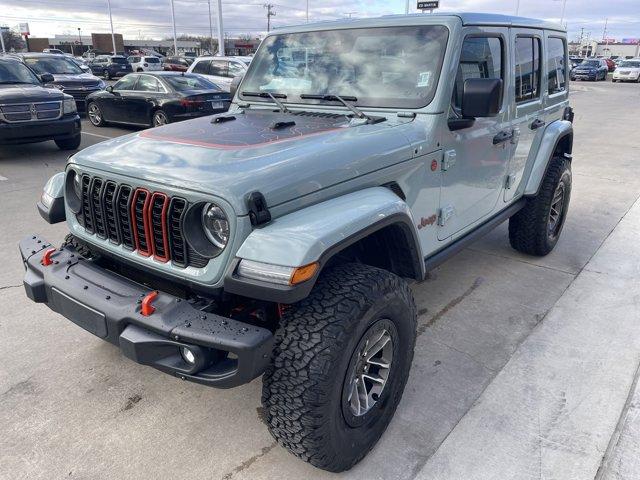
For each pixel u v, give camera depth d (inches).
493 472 96.5
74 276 98.3
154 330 82.6
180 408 113.4
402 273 110.6
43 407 112.8
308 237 79.1
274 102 138.0
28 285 103.0
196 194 83.5
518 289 170.6
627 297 165.2
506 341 139.8
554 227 197.6
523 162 169.2
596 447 102.1
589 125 563.8
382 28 128.0
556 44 183.6
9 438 103.8
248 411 113.0
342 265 93.7
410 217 100.0
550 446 102.5
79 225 111.2
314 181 90.4
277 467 97.7
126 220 96.1
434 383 121.6
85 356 131.0
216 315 83.2
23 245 111.7
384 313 91.7
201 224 85.4
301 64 137.6
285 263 76.6
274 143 99.3
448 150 122.5
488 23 133.2
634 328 146.4
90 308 90.4
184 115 448.5
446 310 156.5
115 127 528.4
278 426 86.7
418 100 118.4
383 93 123.3
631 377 124.1
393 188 109.3
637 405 114.2
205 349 80.8
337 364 82.3
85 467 97.1
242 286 78.5
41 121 350.9
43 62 590.6
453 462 98.7
